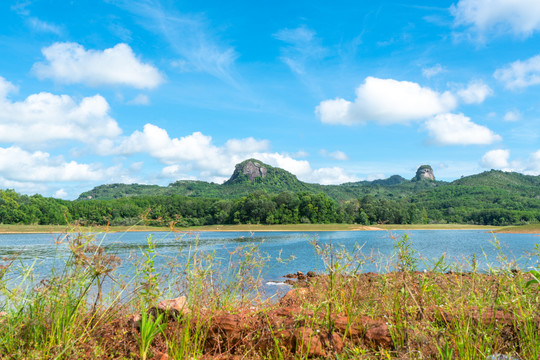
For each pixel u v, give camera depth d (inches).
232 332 130.6
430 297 138.4
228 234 3061.0
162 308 138.5
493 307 136.6
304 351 118.3
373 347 121.7
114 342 127.5
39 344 122.0
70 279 130.3
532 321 119.6
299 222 4746.6
